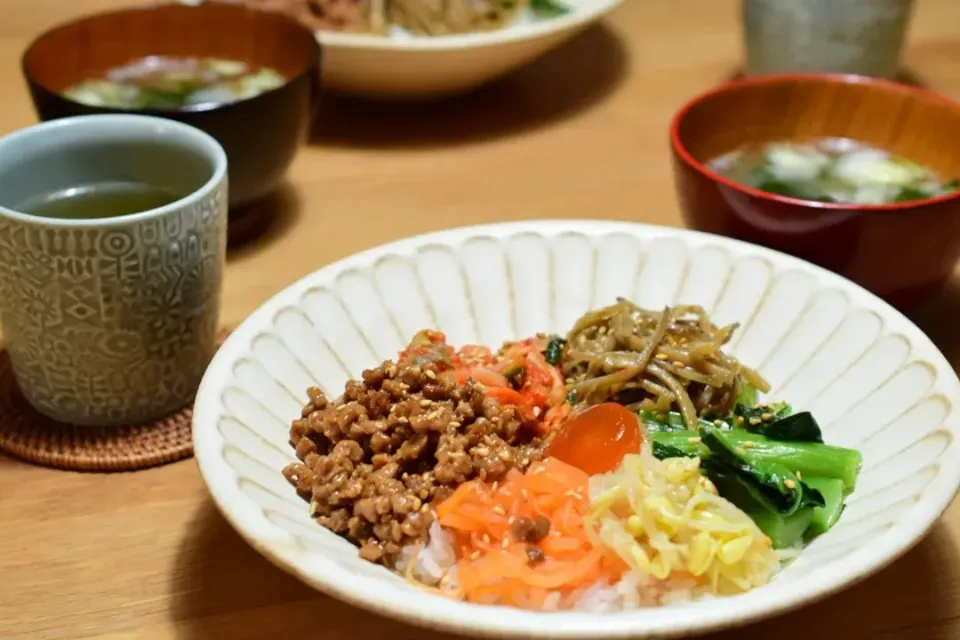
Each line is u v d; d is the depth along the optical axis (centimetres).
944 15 98
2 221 60
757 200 67
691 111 73
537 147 84
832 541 57
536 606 56
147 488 62
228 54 81
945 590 59
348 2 88
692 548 56
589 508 58
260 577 59
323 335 64
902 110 73
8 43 94
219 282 65
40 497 62
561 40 85
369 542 57
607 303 68
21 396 66
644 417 63
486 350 65
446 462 59
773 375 65
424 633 57
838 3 81
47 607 58
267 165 73
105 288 61
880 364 62
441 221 77
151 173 67
